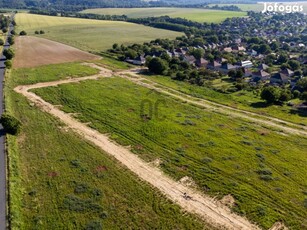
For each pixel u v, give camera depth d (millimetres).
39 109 67375
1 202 36969
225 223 36406
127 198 39875
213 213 37969
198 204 39469
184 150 52438
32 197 38844
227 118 67750
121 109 69250
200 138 57062
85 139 55031
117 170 45969
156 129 59875
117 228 34875
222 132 60250
